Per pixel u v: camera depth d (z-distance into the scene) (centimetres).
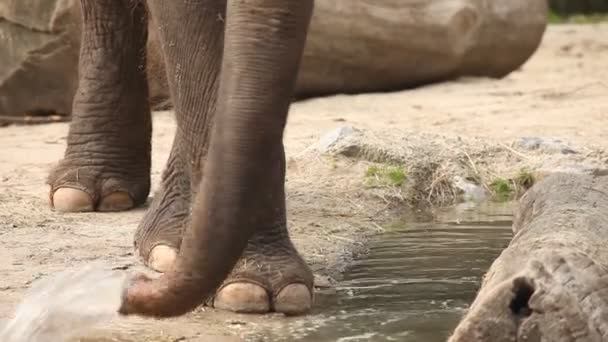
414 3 1988
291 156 1378
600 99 1944
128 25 1131
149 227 893
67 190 1130
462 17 2047
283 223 820
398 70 2022
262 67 534
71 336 754
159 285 553
